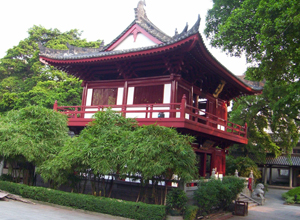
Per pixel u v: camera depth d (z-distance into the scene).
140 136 14.62
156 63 20.09
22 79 51.88
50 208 15.95
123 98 21.48
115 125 16.73
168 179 15.02
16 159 18.45
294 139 38.59
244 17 19.53
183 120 16.86
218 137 22.72
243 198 27.77
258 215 21.80
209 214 17.72
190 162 13.78
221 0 25.19
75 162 15.39
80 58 21.05
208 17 26.45
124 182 17.89
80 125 21.20
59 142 18.52
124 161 14.09
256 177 35.09
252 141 39.69
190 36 16.33
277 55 17.14
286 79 20.17
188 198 15.93
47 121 18.72
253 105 38.06
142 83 20.94
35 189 17.62
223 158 26.95
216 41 21.14
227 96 27.83
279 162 48.75
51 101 38.62
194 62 19.94
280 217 21.89
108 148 14.85
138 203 14.27
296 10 14.51
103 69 22.81
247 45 20.05
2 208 14.34
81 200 15.77
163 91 19.84
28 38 51.94
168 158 13.39
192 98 21.58
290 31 15.48
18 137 17.23
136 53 18.78
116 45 24.06
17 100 40.31
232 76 22.33
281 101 28.34
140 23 23.27
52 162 16.30
